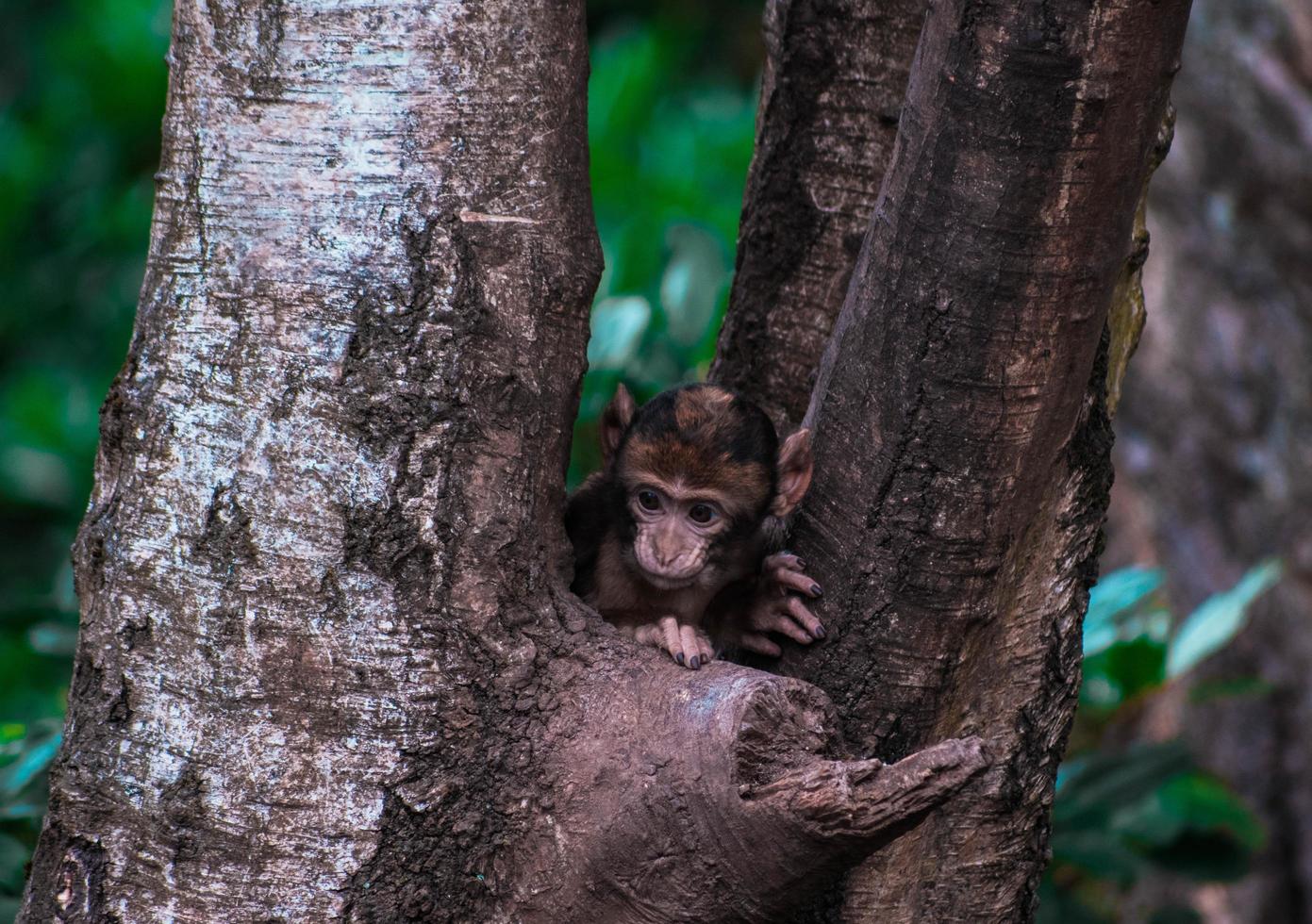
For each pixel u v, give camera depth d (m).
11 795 8.66
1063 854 10.20
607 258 14.00
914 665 6.46
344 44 6.05
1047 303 5.91
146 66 21.22
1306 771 14.05
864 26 7.98
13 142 21.64
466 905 5.94
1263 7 13.38
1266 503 14.06
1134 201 5.88
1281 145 13.46
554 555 6.45
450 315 6.05
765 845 5.51
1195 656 10.87
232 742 5.84
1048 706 6.95
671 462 8.13
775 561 6.75
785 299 8.48
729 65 24.06
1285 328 13.86
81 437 19.66
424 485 5.97
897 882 6.84
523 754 5.97
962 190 5.82
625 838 5.75
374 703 5.86
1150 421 14.87
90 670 6.05
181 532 5.94
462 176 6.11
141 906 5.83
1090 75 5.52
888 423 6.23
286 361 5.95
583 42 6.58
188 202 6.18
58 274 21.08
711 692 5.85
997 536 6.29
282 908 5.79
